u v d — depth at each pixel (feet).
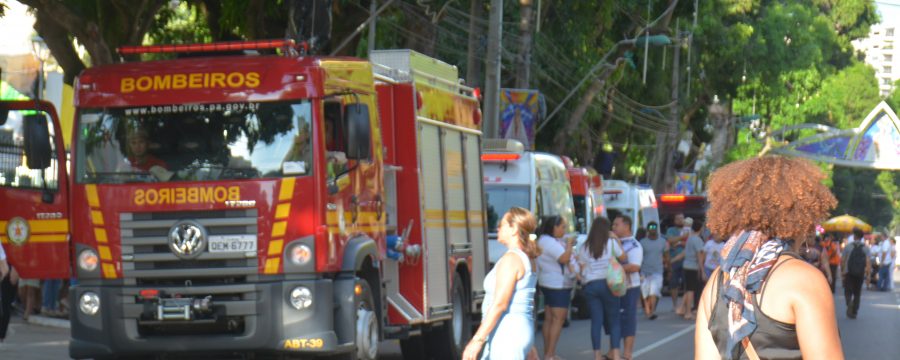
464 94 146.72
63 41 213.05
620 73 386.73
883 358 165.78
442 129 135.23
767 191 38.19
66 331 161.17
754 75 567.59
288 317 104.53
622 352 157.07
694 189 610.65
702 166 628.28
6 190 153.17
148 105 107.34
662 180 537.65
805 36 580.30
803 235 38.24
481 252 149.89
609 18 337.93
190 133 106.52
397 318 122.01
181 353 107.96
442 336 135.33
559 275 138.72
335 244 106.42
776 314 36.60
